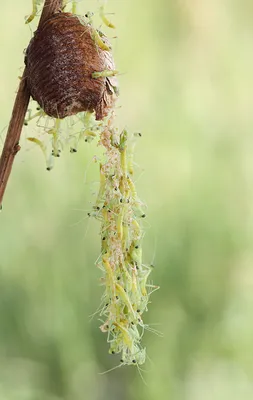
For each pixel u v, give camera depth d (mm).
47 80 363
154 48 745
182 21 759
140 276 381
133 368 625
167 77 737
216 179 697
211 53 756
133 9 748
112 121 373
